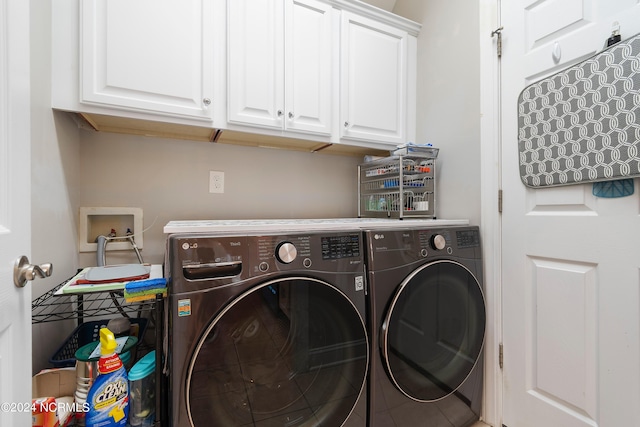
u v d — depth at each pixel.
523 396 1.24
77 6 1.08
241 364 0.85
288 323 0.91
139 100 1.15
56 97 1.05
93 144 1.35
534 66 1.20
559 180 1.11
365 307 1.03
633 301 0.94
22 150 0.63
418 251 1.15
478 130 1.41
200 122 1.28
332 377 0.97
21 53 0.63
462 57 1.50
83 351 1.00
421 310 1.14
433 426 1.18
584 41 1.04
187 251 0.79
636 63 0.89
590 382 1.04
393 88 1.72
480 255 1.35
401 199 1.54
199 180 1.56
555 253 1.14
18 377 0.60
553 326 1.15
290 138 1.50
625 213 0.96
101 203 1.36
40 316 0.95
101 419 0.87
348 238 1.03
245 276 0.85
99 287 0.93
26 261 0.62
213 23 1.28
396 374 1.07
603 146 0.98
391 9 1.98
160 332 0.89
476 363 1.31
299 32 1.45
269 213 1.73
